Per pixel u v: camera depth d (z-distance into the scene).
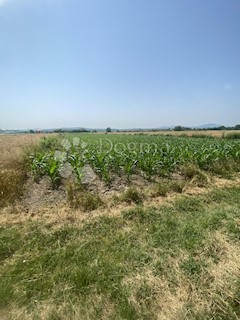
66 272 3.18
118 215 4.92
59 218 4.79
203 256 3.44
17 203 5.62
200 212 5.12
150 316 2.47
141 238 4.03
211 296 2.68
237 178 7.97
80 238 4.06
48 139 23.25
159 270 3.16
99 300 2.70
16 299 2.74
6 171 6.73
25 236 4.09
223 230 4.18
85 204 5.30
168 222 4.58
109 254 3.57
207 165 8.99
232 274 3.03
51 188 6.71
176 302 2.62
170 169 8.48
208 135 34.69
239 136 31.02
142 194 6.06
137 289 2.82
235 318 2.42
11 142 20.73
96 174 8.19
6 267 3.31
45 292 2.84
